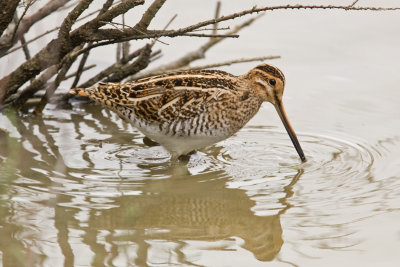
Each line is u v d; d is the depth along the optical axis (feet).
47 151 38.83
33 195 33.01
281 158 38.93
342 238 28.81
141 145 40.78
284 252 27.78
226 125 38.68
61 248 27.76
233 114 38.78
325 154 39.09
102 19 36.58
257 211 31.89
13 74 40.16
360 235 29.01
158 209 32.09
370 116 43.32
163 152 40.06
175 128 37.68
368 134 41.14
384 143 39.88
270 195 33.81
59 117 44.32
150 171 36.99
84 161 37.83
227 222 30.78
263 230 29.89
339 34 53.36
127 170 36.94
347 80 47.60
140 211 31.68
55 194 33.22
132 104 37.47
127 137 41.83
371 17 55.67
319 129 42.22
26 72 40.01
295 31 54.03
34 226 29.68
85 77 47.78
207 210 32.04
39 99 46.11
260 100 40.73
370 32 53.62
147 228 30.07
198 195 33.81
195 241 28.89
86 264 26.48
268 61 49.39
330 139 40.91
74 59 42.24
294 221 30.68
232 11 54.39
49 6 37.70
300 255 27.50
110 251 27.68
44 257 26.94
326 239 28.78
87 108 46.03
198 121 37.73
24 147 39.22
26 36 48.60
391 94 45.65
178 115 37.45
